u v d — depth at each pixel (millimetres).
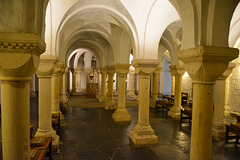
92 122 7273
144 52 4785
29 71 2098
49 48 4133
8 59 1923
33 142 3244
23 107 2117
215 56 2506
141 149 4629
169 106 9016
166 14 4527
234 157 4285
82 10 4926
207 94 2686
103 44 10516
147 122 5094
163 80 17391
